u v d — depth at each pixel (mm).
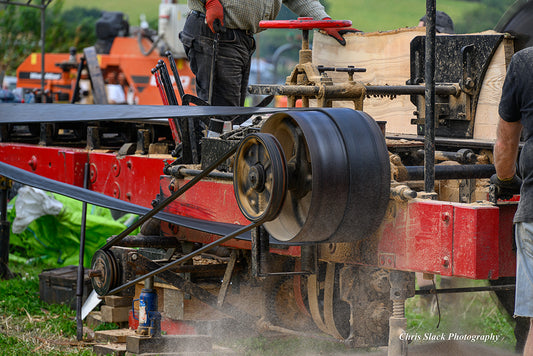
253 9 19500
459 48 17000
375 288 13859
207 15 18734
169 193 17453
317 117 12320
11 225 30547
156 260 18906
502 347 18156
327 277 14898
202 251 13250
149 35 44562
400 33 19094
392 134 18844
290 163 12445
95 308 21875
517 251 12484
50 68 44719
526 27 16484
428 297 22469
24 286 25453
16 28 71562
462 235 11688
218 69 19578
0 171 15555
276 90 15172
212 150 16281
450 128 17250
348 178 12047
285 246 14945
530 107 12203
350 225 12383
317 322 15750
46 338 19641
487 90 16500
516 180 13141
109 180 21094
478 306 21984
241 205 12688
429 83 12781
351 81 14094
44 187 15023
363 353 17453
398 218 12547
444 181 15578
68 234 28594
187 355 16891
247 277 17875
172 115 11930
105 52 47156
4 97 37688
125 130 24969
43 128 25156
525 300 12242
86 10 75562
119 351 17391
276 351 17906
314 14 20953
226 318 18219
